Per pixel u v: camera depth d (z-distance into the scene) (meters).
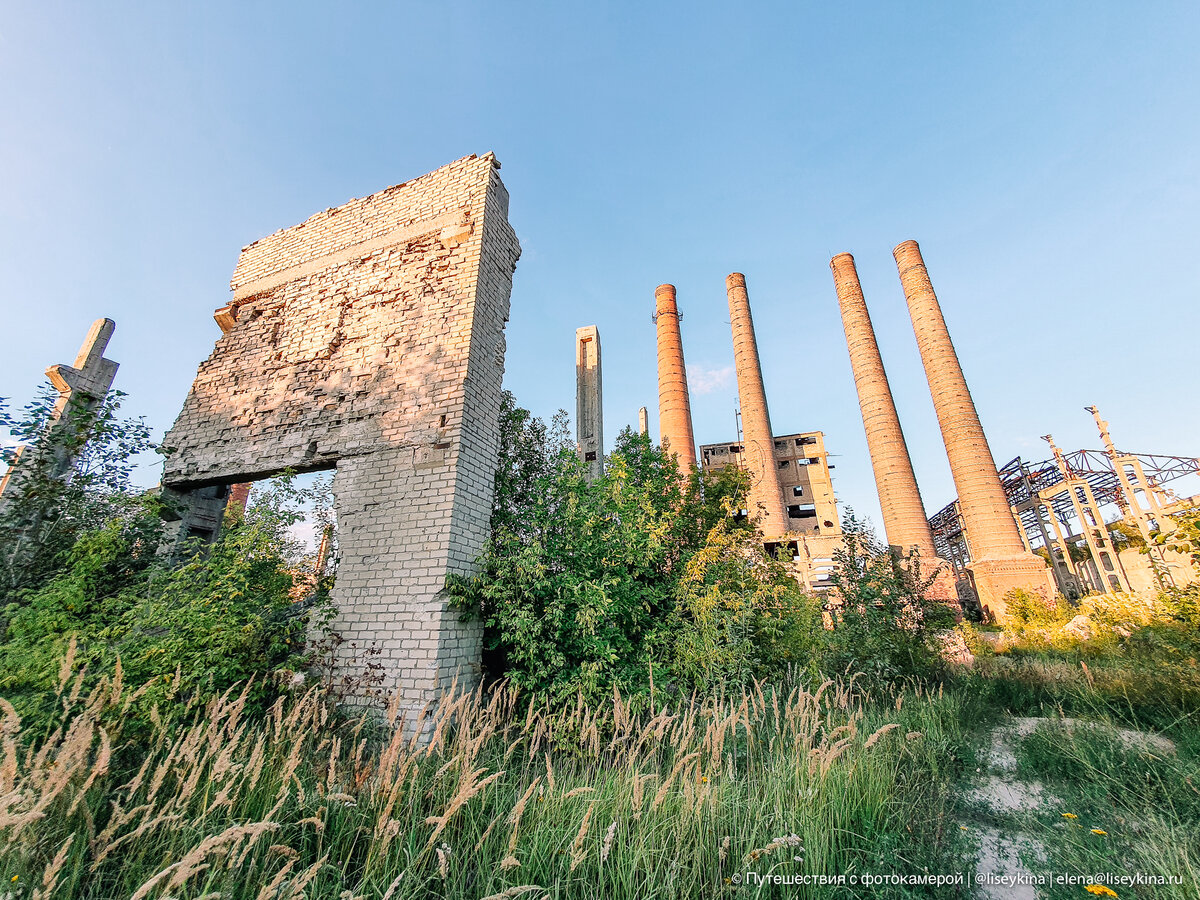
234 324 9.61
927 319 34.41
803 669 7.55
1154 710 5.83
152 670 4.70
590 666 5.95
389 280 8.41
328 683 5.74
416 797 3.54
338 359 8.18
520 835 3.33
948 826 3.76
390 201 9.12
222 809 3.36
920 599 8.52
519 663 6.43
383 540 6.63
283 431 8.00
